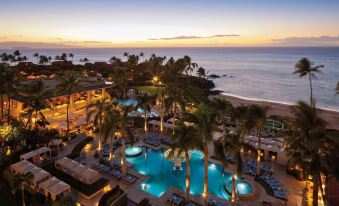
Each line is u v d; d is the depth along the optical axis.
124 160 29.94
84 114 50.38
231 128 46.75
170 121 50.78
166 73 76.88
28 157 30.94
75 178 27.61
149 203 24.92
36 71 105.31
